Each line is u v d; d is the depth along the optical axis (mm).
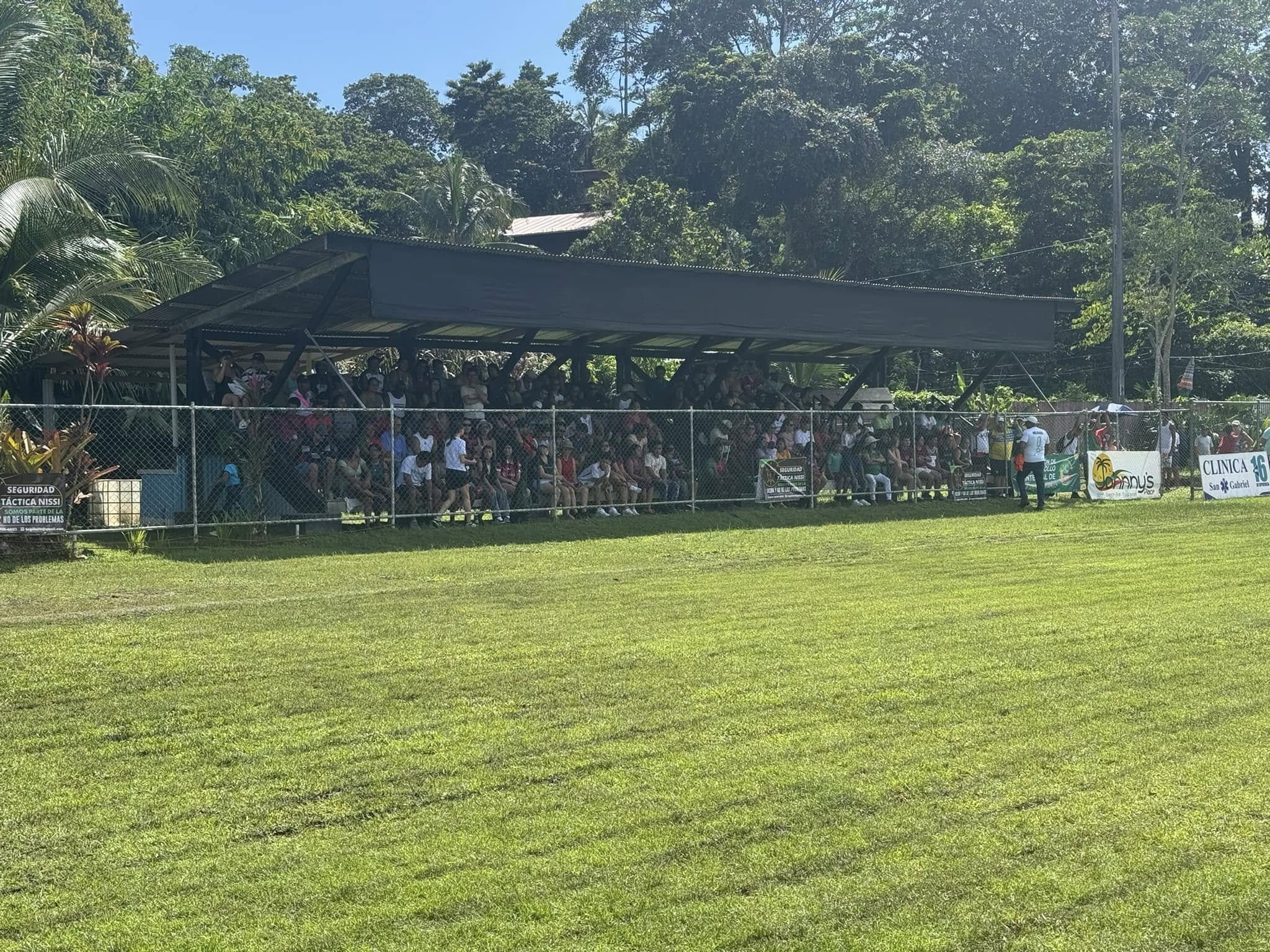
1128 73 47250
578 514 19578
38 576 13281
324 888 4891
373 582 13156
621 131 60688
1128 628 9953
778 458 21547
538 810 5715
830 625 10250
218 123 38719
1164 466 27312
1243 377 46750
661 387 24344
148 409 16062
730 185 48000
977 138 60594
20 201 18547
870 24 65750
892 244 47844
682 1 66250
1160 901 4691
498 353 28719
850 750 6582
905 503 23266
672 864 5074
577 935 4449
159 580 13125
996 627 10102
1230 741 6680
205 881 4977
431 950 4359
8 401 20031
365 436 17797
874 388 26766
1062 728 6973
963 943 4375
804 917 4582
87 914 4688
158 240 25312
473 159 72500
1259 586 12383
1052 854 5133
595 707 7527
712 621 10523
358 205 56969
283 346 22516
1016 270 49812
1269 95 57438
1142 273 42031
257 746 6758
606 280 19609
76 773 6332
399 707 7559
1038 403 35406
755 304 21469
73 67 34594
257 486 16453
